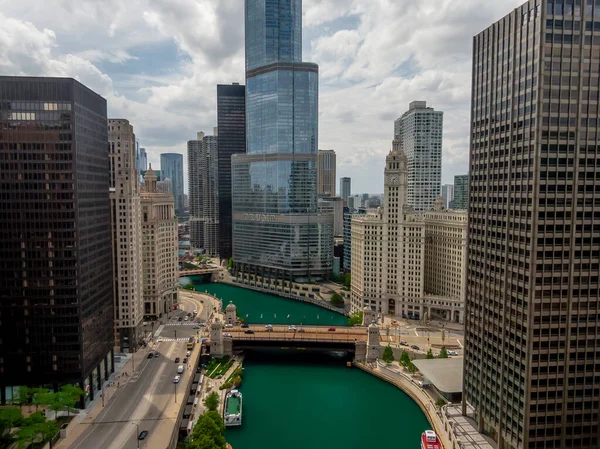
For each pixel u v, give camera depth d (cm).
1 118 16200
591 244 12050
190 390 19675
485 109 14288
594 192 11969
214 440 14038
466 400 15825
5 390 16800
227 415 17525
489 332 14075
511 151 12838
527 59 12069
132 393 18375
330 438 16638
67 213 16500
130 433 15088
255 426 17588
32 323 16675
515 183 12644
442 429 16188
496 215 13650
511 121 12825
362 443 16325
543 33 11481
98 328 18650
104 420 16025
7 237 16412
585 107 11762
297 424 17700
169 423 15812
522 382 12306
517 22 12525
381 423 17788
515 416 12650
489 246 14075
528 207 12056
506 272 13100
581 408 12344
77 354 16838
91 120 18225
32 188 16388
